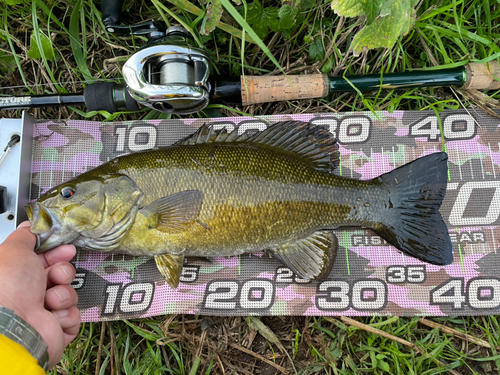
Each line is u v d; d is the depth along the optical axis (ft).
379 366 1.15
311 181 1.08
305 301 1.18
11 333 0.79
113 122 1.25
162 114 1.26
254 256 1.20
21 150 1.17
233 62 1.24
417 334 1.20
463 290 1.16
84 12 1.22
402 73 1.16
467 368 1.17
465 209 1.20
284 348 1.18
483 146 1.21
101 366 1.16
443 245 1.11
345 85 1.16
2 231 1.14
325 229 1.15
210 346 1.19
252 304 1.18
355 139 1.23
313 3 1.15
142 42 1.25
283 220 1.07
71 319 0.98
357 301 1.17
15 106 1.14
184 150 1.05
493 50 1.14
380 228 1.12
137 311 1.17
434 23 1.20
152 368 1.17
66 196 1.01
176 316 1.21
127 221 1.03
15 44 1.27
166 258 1.09
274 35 1.21
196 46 1.10
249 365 1.19
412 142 1.23
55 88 1.27
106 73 1.27
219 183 1.04
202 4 1.08
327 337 1.19
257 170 1.05
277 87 1.15
